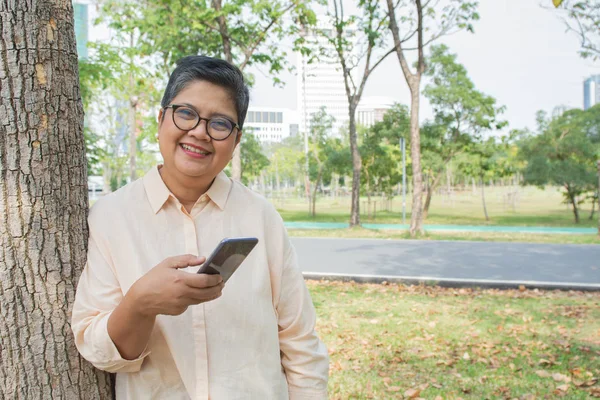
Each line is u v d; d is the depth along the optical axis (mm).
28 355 1489
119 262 1422
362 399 4094
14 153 1483
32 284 1496
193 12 14367
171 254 1440
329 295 7793
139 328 1258
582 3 13719
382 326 6070
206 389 1393
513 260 11422
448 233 18188
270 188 51125
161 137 1453
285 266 1612
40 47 1518
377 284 8641
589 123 24078
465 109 23234
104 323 1296
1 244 1473
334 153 27312
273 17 15062
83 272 1483
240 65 16094
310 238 16562
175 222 1471
